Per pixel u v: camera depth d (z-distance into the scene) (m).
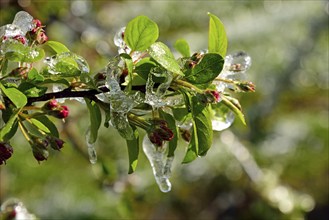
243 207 2.23
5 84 0.83
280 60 2.83
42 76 0.84
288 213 2.11
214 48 0.87
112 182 1.61
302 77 2.92
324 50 2.96
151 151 0.90
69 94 0.85
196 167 2.50
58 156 2.14
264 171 2.27
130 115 0.85
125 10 2.31
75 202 2.18
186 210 2.57
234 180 2.42
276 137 2.82
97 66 1.71
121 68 0.84
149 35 0.85
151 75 0.82
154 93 0.82
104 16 2.26
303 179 2.86
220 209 2.47
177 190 2.51
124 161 1.97
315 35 2.93
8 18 1.62
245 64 0.90
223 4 2.53
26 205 2.19
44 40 0.86
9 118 0.84
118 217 2.04
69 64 0.84
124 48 0.87
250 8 2.68
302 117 3.00
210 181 2.52
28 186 2.20
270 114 2.80
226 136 2.23
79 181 2.19
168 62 0.81
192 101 0.83
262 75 2.76
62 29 1.86
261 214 2.13
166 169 0.88
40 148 0.86
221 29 0.86
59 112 0.86
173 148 0.86
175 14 2.39
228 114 0.90
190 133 0.89
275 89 2.80
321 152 2.87
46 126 0.87
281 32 2.79
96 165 1.61
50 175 2.20
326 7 2.97
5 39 0.83
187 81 0.83
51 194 2.21
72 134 1.64
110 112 0.83
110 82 0.82
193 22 2.44
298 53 2.88
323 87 2.96
